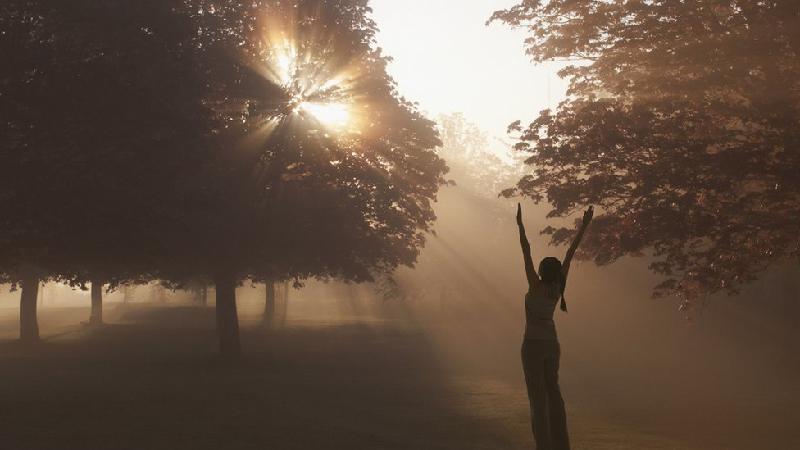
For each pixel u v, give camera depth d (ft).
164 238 75.51
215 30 95.61
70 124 60.54
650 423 62.80
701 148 55.42
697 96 57.31
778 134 53.83
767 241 58.29
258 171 100.83
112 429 57.21
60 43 61.36
